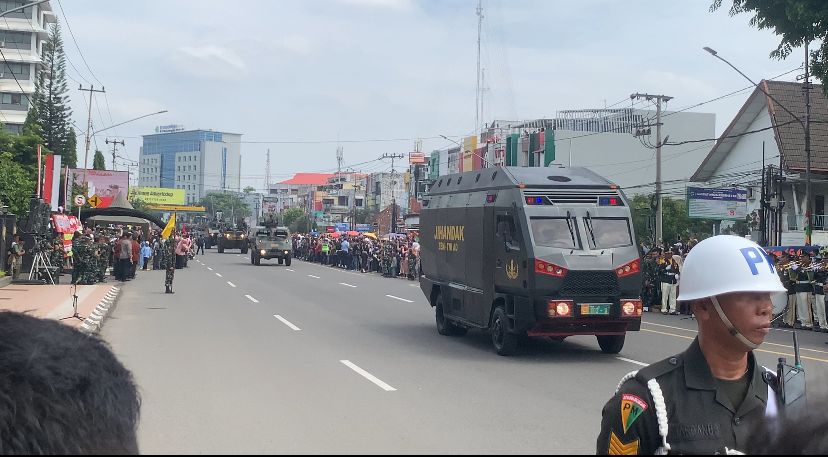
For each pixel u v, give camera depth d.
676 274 22.00
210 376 10.62
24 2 71.00
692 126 60.75
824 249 21.33
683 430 2.40
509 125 64.12
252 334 15.32
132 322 17.20
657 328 17.95
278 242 48.53
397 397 9.32
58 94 58.16
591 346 14.36
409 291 27.98
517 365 11.98
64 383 1.70
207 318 18.19
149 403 8.81
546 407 8.84
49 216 27.12
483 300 13.65
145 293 25.44
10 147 42.00
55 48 58.16
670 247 25.70
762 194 30.83
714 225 42.06
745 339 2.42
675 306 21.95
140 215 42.44
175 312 19.48
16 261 26.41
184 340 14.34
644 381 2.48
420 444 7.09
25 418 1.63
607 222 12.73
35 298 20.62
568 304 12.04
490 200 13.68
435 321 18.23
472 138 65.50
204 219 126.94
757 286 2.39
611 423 2.52
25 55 70.88
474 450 6.87
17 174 35.06
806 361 12.49
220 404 8.80
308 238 60.66
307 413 8.38
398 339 14.97
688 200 36.66
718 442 2.37
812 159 35.84
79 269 26.42
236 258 59.50
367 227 88.62
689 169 60.59
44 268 26.28
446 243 15.62
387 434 7.46
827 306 17.86
